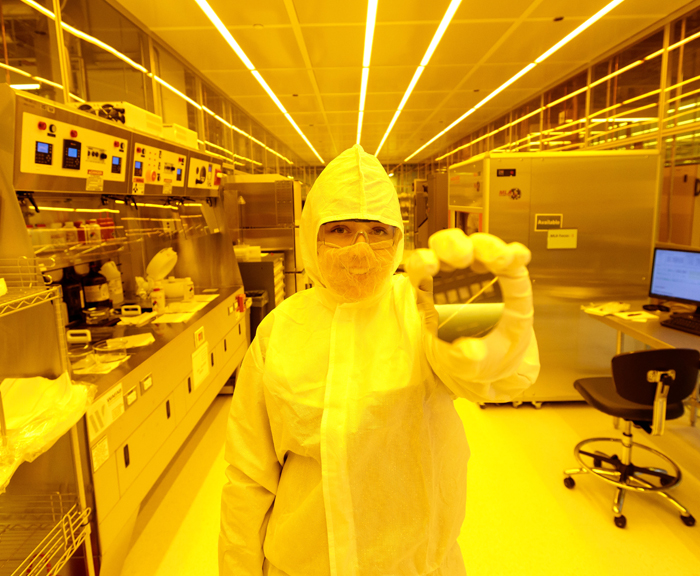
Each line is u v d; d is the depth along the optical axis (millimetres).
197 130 4914
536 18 3701
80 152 1971
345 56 4516
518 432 2928
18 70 2154
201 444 2924
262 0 3299
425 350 733
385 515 765
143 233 3160
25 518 1395
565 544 1952
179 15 3516
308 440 781
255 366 889
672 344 2139
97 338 2289
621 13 3578
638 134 4000
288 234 5445
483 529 2053
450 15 3627
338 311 815
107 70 3080
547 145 5852
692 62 3342
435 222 7688
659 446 2713
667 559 1860
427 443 768
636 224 3133
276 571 866
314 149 12031
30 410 1206
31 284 1295
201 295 3441
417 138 10414
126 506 1704
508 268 535
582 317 3213
